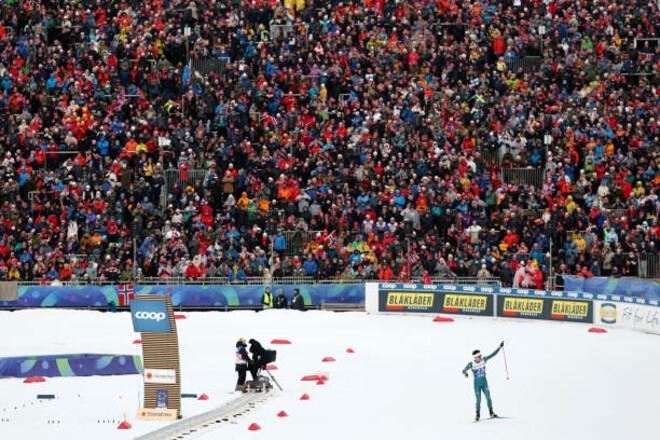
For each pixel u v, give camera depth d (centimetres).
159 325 3347
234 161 7094
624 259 6450
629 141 7244
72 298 6406
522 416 3341
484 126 7281
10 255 6650
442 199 6781
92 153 7119
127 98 7494
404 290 6375
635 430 3072
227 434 3034
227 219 6662
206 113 7375
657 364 4484
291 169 7112
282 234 6762
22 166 7044
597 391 3825
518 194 6844
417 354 4856
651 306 5606
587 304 5934
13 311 6297
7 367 4284
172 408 3350
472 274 6475
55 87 7575
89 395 3822
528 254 6506
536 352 4891
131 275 6475
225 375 4275
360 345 5144
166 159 7119
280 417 3334
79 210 6781
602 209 6806
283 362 4622
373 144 7062
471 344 5184
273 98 7425
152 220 6731
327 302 6469
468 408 3506
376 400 3669
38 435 3034
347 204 6756
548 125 7262
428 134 7188
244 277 6438
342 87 7544
